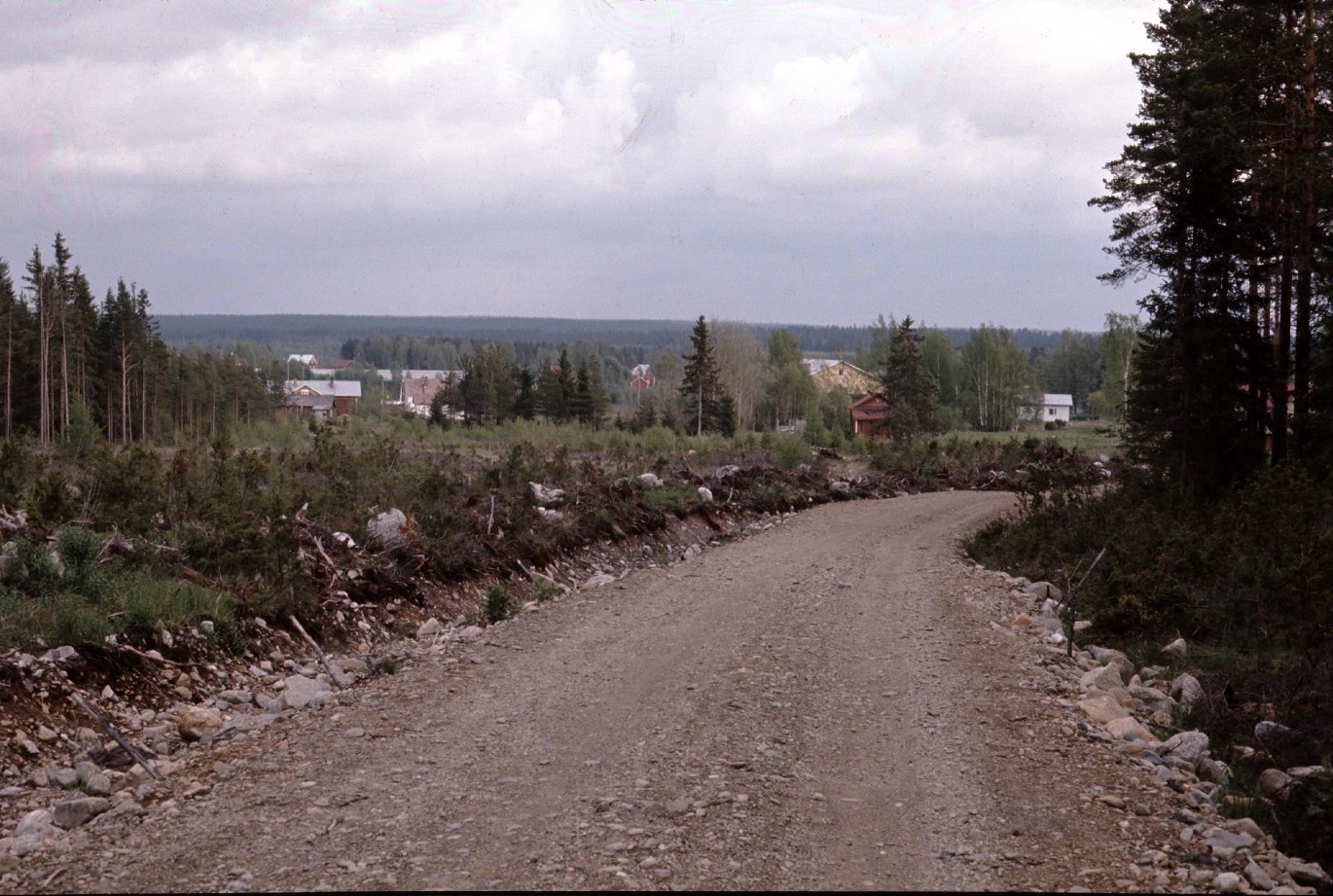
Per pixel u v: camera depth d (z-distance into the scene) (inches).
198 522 554.3
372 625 522.9
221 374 3575.3
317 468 874.8
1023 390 4564.5
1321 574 490.3
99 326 2972.4
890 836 251.4
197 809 265.1
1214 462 942.4
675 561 828.6
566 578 717.9
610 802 268.7
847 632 511.2
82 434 941.2
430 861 228.5
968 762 312.5
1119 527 739.4
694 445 1909.4
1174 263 956.6
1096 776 300.2
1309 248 925.8
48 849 240.5
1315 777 298.4
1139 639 523.5
